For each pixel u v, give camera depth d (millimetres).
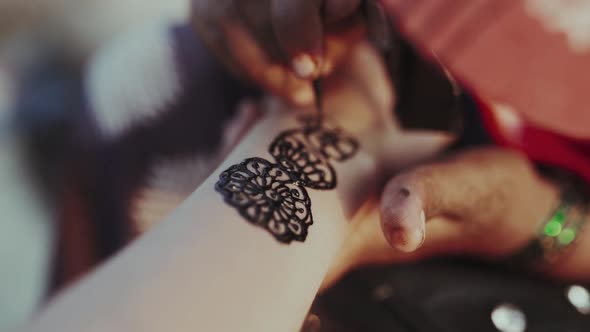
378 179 376
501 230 406
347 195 347
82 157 533
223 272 281
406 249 314
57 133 919
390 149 391
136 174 512
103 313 258
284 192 321
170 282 271
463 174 370
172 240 284
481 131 427
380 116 397
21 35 1264
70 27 1248
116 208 519
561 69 362
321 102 384
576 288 433
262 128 369
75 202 539
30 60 1154
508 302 417
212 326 268
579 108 365
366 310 420
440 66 377
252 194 311
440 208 354
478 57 360
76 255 544
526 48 359
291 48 350
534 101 367
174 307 265
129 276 270
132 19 1301
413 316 412
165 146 508
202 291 273
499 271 442
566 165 420
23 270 997
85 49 1228
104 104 533
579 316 415
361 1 356
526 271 432
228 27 378
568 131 373
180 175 506
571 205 417
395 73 393
